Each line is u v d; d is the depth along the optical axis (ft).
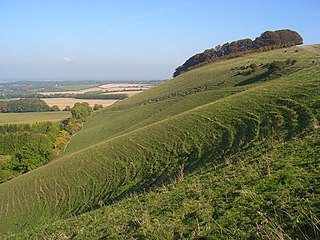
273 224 23.53
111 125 257.96
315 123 56.39
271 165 39.55
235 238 23.57
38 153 202.18
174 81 346.33
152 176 82.17
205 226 26.99
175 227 28.91
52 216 90.33
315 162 35.32
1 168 192.85
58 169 124.36
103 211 47.70
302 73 115.85
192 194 38.58
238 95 113.39
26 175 142.72
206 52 495.82
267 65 227.40
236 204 29.86
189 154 82.38
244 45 453.58
